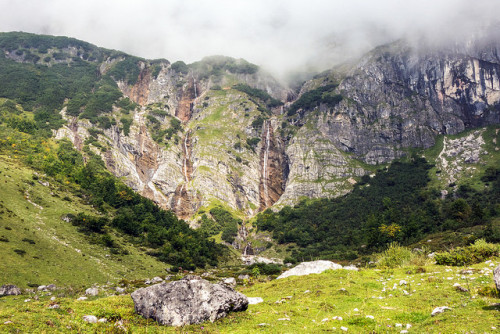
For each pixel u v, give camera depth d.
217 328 23.59
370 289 32.66
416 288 30.09
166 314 24.50
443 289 28.19
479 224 139.75
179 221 184.25
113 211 156.25
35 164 162.88
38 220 105.44
